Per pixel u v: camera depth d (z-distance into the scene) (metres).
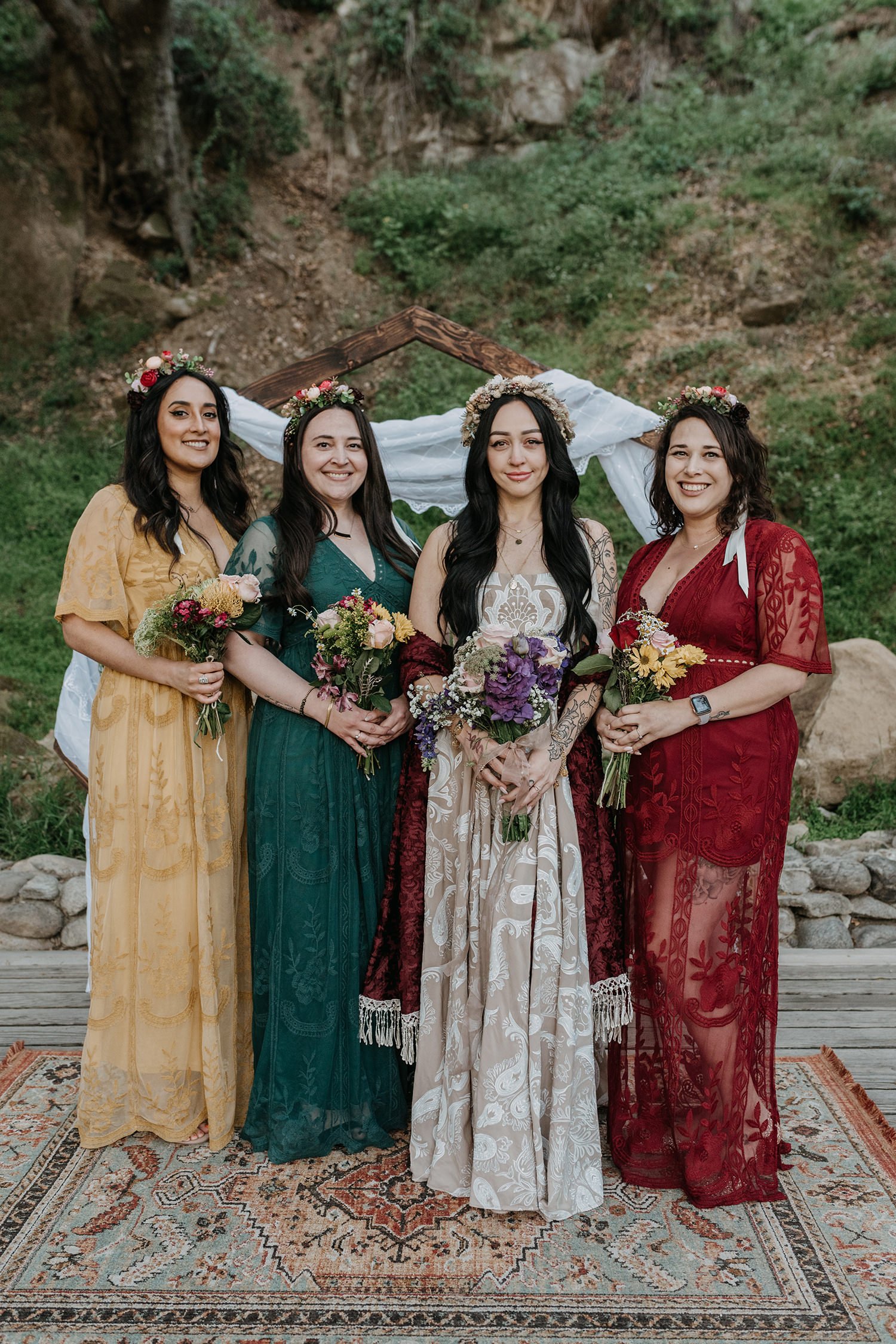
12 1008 3.28
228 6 10.17
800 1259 2.11
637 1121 2.40
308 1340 1.89
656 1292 2.02
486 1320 1.95
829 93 9.75
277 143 9.93
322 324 9.02
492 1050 2.22
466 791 2.34
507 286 8.84
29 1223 2.22
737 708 2.24
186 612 2.28
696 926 2.27
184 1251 2.13
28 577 6.73
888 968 3.56
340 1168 2.44
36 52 9.20
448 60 10.16
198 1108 2.55
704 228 8.74
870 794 4.71
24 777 4.84
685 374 7.84
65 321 8.72
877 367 7.59
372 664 2.33
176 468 2.62
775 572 2.26
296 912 2.42
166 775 2.45
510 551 2.44
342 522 2.60
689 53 10.52
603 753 2.33
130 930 2.48
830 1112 2.68
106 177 9.17
